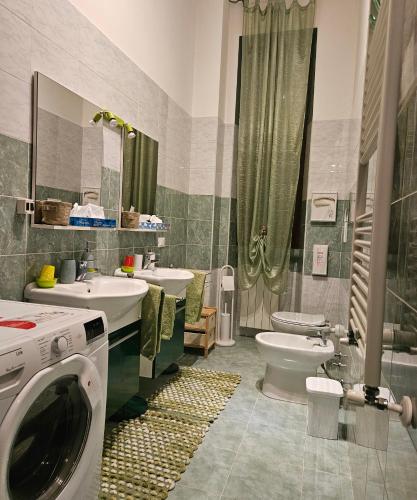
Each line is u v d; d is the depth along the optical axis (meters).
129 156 2.69
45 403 1.12
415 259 0.87
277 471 1.88
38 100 1.78
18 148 1.70
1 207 1.63
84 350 1.23
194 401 2.59
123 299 1.73
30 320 1.21
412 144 0.94
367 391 0.97
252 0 3.88
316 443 2.14
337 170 3.76
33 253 1.83
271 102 3.85
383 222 0.96
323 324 3.05
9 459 0.96
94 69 2.24
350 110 3.68
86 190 2.18
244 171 3.98
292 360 2.60
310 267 3.84
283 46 3.78
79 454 1.24
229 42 4.10
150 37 2.94
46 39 1.84
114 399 1.88
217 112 3.87
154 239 3.19
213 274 4.03
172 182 3.54
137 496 1.63
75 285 1.93
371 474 1.34
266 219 3.97
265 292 4.15
